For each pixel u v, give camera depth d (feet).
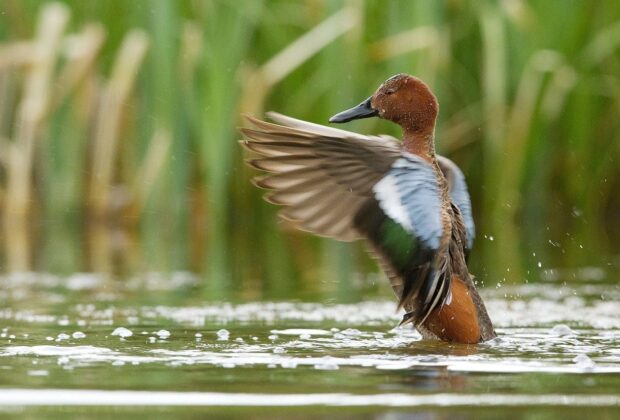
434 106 24.59
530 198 49.26
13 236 46.98
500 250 43.27
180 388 16.81
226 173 48.08
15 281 34.76
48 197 49.24
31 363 19.10
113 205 49.42
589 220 49.85
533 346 21.79
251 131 22.40
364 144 22.34
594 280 34.96
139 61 47.19
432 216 22.07
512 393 16.55
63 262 39.70
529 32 47.65
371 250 22.38
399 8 46.68
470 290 22.95
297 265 40.52
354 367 18.89
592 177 49.47
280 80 47.65
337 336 23.32
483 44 47.98
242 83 47.42
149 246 44.91
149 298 30.73
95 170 48.91
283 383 17.29
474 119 48.80
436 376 17.99
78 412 15.24
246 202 49.98
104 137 48.34
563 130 49.11
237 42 46.24
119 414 15.11
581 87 47.91
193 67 46.75
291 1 47.85
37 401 15.90
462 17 48.21
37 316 26.71
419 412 15.28
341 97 46.32
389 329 24.50
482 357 20.20
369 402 15.87
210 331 24.00
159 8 46.09
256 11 46.57
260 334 23.52
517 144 47.70
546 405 15.74
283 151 22.48
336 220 22.38
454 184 24.97
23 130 48.08
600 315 27.20
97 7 48.37
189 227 49.34
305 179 22.49
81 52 47.83
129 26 47.98
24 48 47.70
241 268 38.96
